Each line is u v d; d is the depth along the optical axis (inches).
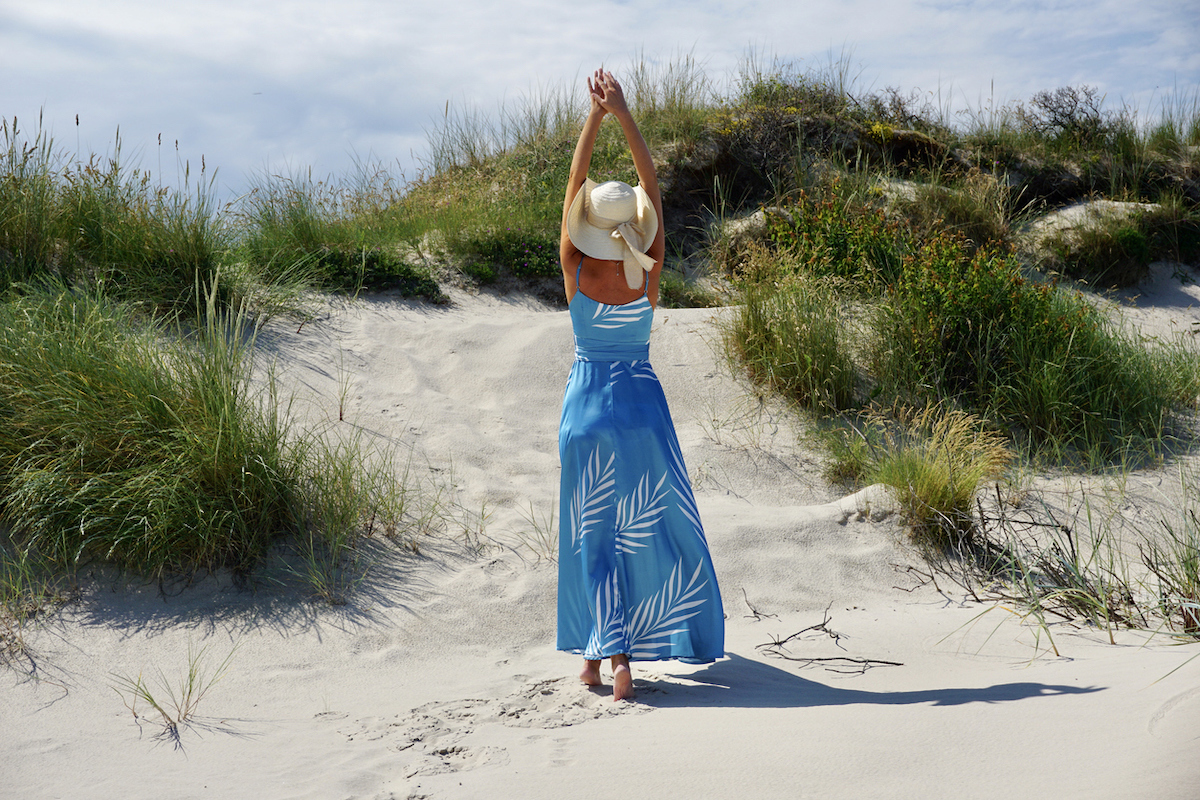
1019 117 544.4
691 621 128.3
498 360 285.1
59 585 156.0
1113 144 524.4
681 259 424.2
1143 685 103.6
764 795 79.1
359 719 118.3
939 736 91.7
